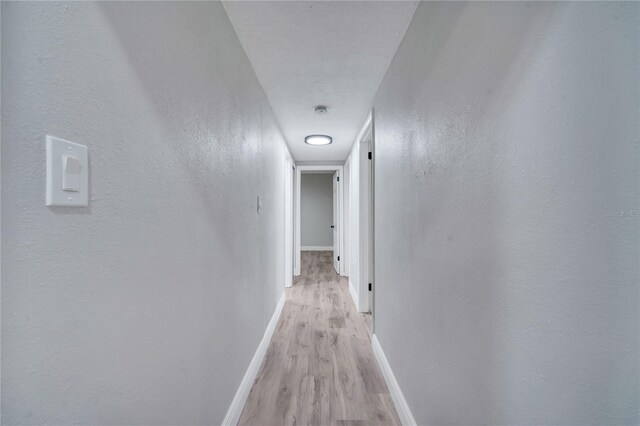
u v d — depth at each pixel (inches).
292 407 64.8
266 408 64.4
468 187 34.3
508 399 27.4
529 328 24.8
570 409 21.2
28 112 18.2
